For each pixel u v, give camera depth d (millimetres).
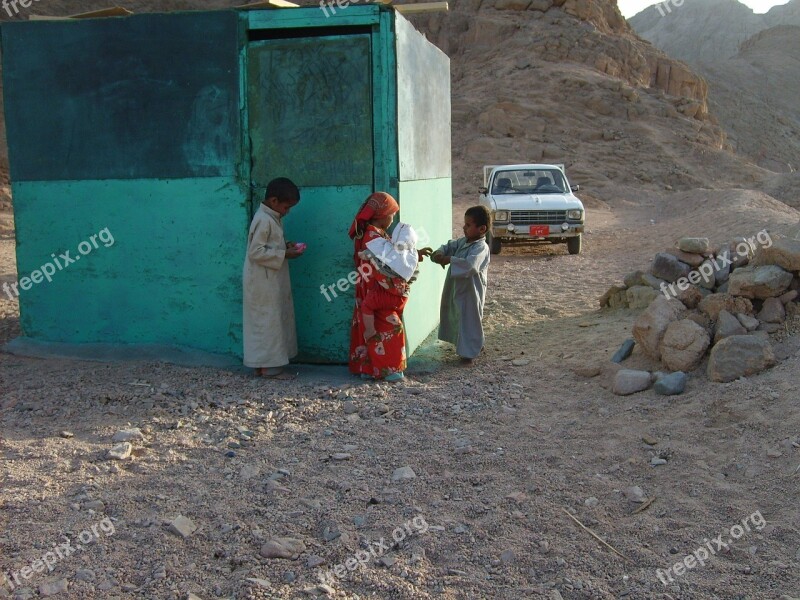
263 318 6395
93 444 5113
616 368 6230
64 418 5629
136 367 6688
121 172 6914
